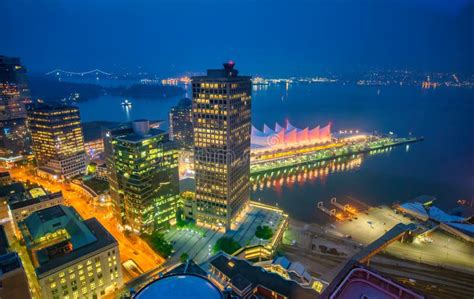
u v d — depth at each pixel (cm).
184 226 17838
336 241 17700
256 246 15762
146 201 16262
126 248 16088
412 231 17488
